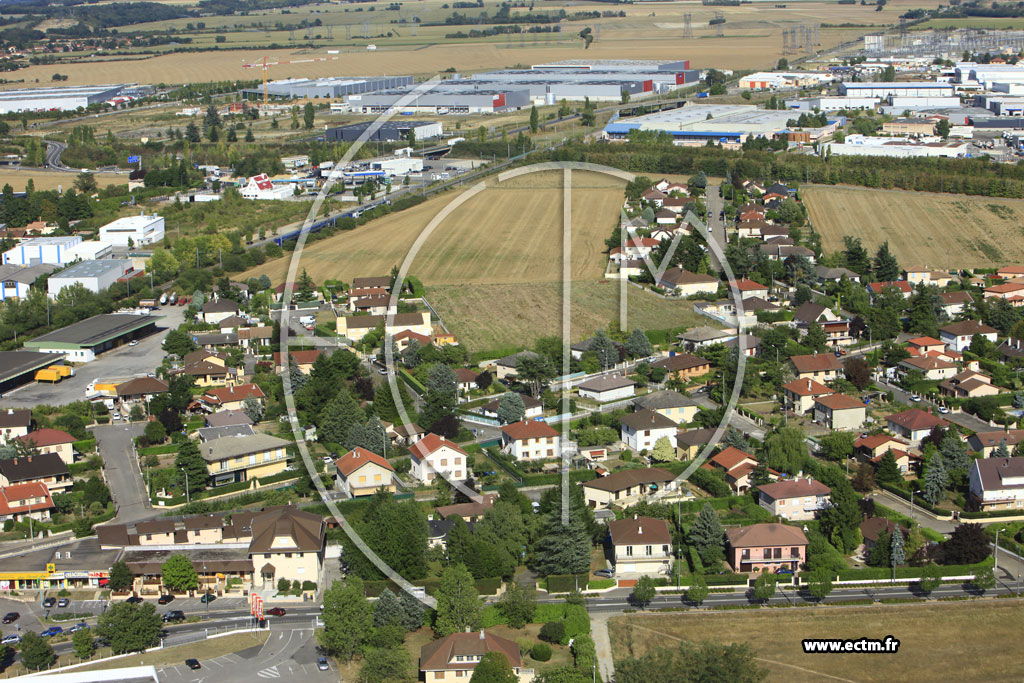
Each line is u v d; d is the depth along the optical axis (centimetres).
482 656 9825
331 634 10306
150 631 10594
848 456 14338
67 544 12438
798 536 11675
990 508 13025
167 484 13712
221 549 12006
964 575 11519
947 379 16788
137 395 16738
